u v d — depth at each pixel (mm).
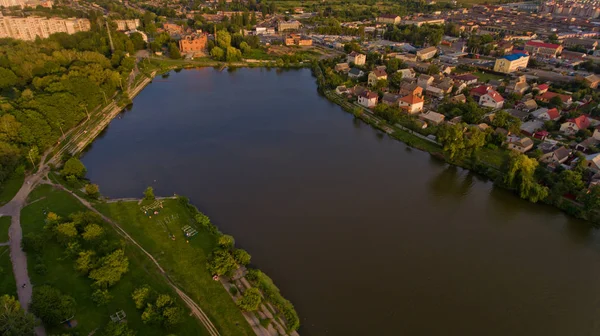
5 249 96250
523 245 113875
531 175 138375
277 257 104875
